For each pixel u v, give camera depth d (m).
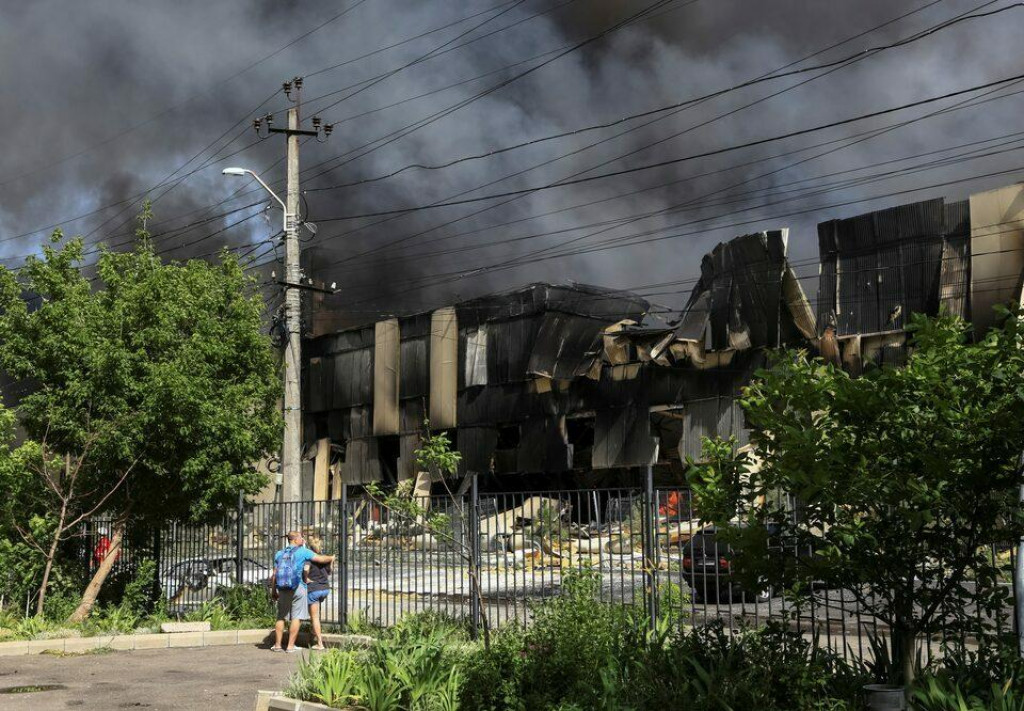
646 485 10.76
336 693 9.05
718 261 40.16
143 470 18.72
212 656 14.55
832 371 6.99
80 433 17.81
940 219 34.25
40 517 18.38
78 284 19.11
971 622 7.23
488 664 8.86
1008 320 6.66
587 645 9.10
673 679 7.74
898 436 6.79
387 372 54.19
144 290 18.83
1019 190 32.12
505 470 48.44
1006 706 6.32
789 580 7.42
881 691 6.79
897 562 7.02
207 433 18.41
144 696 11.09
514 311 48.53
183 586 19.03
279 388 20.64
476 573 12.61
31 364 18.39
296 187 29.38
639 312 49.44
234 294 20.50
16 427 18.39
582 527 11.84
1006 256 32.19
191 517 18.55
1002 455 6.63
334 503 16.45
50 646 15.13
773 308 37.81
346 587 15.80
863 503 6.90
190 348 18.80
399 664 9.14
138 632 16.67
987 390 6.66
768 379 7.12
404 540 14.52
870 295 35.69
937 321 6.86
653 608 10.32
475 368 50.09
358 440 55.91
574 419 48.22
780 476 7.20
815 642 7.91
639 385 43.28
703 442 7.75
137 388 18.12
